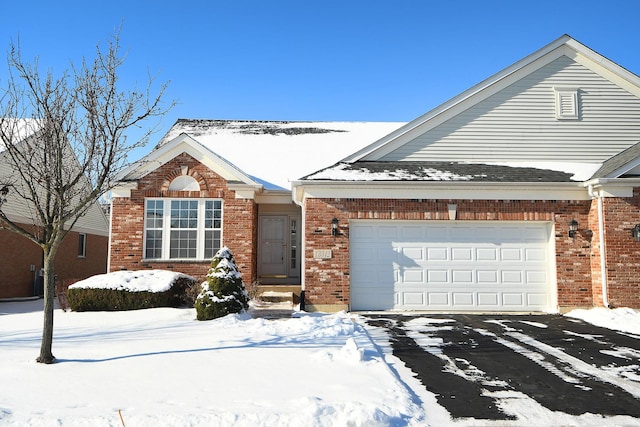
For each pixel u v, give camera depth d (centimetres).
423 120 1486
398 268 1326
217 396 557
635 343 900
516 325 1091
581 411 552
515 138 1477
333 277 1301
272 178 1661
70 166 837
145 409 515
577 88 1492
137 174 1523
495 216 1316
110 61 787
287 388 588
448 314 1257
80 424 479
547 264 1327
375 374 655
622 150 1466
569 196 1321
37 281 1978
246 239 1509
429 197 1330
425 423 508
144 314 1181
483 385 644
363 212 1323
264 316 1192
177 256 1517
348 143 1927
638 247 1243
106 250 2695
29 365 688
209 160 1538
